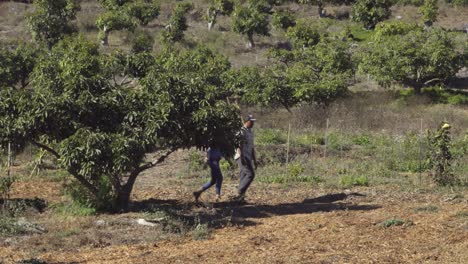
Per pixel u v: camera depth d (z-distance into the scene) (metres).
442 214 19.89
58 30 65.25
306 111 44.44
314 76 48.75
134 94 19.03
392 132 40.09
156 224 18.31
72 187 20.48
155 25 78.56
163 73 19.53
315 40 69.75
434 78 59.06
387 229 18.00
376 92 57.44
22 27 74.62
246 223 19.02
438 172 25.17
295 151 32.66
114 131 19.02
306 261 14.91
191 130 19.30
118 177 20.45
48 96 18.52
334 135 37.09
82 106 18.64
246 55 70.75
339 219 19.36
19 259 15.23
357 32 80.69
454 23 85.62
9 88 18.94
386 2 83.69
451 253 15.66
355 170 28.22
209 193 23.50
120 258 15.31
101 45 68.00
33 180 25.02
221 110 19.25
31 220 18.91
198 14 83.94
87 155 17.86
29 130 18.39
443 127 25.39
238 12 72.31
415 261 15.02
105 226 18.20
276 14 78.00
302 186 24.97
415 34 59.31
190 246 16.47
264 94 45.53
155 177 26.89
